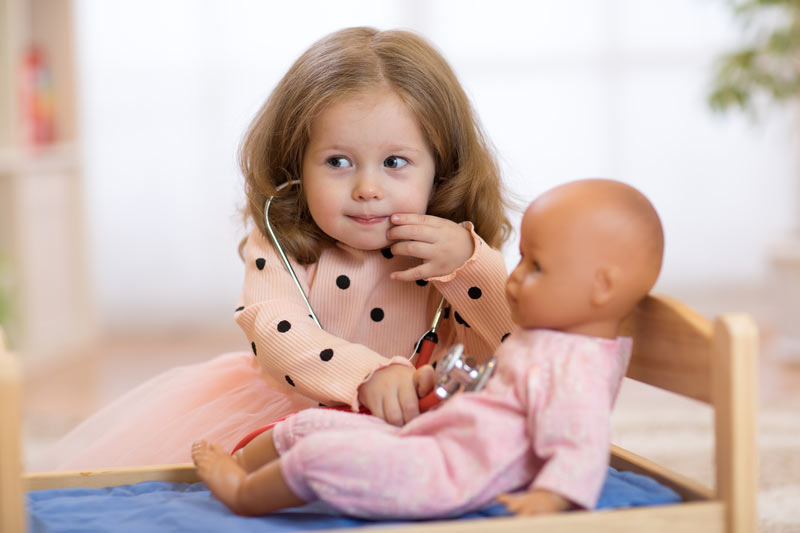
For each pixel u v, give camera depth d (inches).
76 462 72.9
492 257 63.6
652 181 216.7
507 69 215.2
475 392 51.3
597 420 46.8
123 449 72.7
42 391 161.6
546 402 47.6
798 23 172.7
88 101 211.6
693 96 215.0
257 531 47.7
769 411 136.7
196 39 211.3
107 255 214.2
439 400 53.9
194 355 192.7
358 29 65.6
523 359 49.9
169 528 48.7
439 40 214.8
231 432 68.9
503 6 214.2
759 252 217.0
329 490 48.0
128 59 211.3
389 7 212.5
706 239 217.3
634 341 53.6
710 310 217.8
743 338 45.7
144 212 214.4
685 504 48.4
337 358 59.0
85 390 162.4
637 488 52.3
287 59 211.6
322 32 211.5
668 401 146.1
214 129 213.0
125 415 78.7
